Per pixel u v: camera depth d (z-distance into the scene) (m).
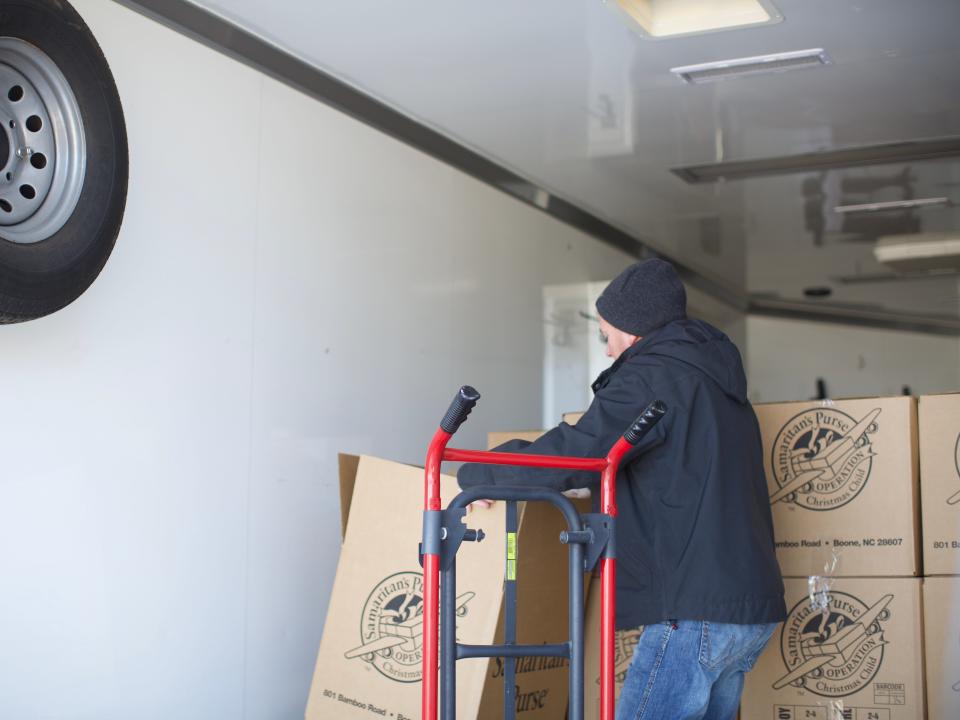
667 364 2.04
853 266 7.55
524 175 4.85
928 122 4.05
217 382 2.80
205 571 2.72
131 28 2.59
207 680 2.71
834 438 2.55
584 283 5.57
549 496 1.78
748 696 2.52
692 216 5.82
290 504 3.07
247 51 3.00
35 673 2.24
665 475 1.99
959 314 9.38
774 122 4.05
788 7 2.93
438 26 3.03
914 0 2.87
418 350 3.87
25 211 2.14
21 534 2.22
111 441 2.46
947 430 2.48
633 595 2.01
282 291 3.10
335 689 2.42
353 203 3.50
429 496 1.70
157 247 2.63
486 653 1.73
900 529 2.47
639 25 3.04
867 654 2.46
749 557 1.95
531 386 4.85
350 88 3.51
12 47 2.11
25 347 2.26
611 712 1.75
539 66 3.39
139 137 2.59
